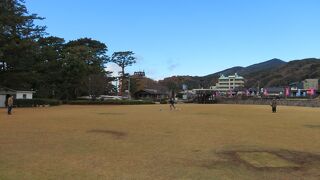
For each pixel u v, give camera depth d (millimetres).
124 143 17438
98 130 22750
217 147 16438
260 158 13906
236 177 10984
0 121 29031
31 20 68250
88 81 92688
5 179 10398
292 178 10906
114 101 83625
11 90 67125
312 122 31562
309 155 14625
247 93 157250
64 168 11891
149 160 13406
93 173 11273
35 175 10922
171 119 33188
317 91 139625
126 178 10742
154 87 159625
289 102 95688
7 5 60844
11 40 61750
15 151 14914
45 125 25734
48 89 86562
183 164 12773
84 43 110312
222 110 53625
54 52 81688
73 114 39531
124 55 128125
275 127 26453
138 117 35469
